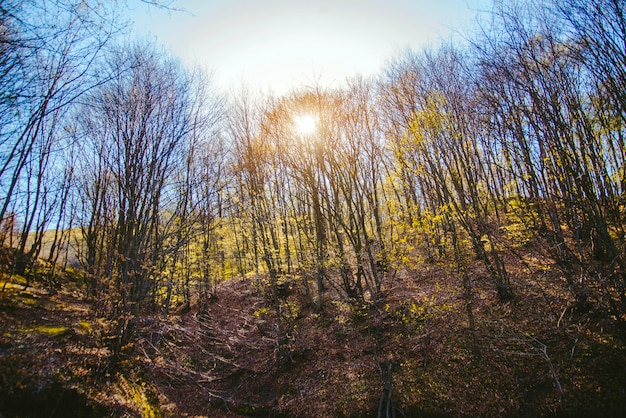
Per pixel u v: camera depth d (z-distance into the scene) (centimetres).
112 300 1118
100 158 1433
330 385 1298
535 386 985
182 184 1423
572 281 1103
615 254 944
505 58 1116
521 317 1209
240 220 1708
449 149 1222
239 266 2152
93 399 816
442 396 1077
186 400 1341
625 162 923
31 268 1614
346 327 1591
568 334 1070
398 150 1219
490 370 1091
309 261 1742
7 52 498
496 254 1329
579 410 877
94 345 1014
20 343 855
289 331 1603
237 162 1970
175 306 2223
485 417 970
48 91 608
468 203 1266
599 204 959
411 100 1418
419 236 1278
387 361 1291
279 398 1331
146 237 1325
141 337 1174
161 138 1318
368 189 1920
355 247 1709
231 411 1324
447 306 1216
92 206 1923
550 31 1006
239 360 1612
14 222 884
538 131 1080
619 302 998
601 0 887
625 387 868
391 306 1511
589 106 1012
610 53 890
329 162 1850
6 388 725
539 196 1183
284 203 2033
